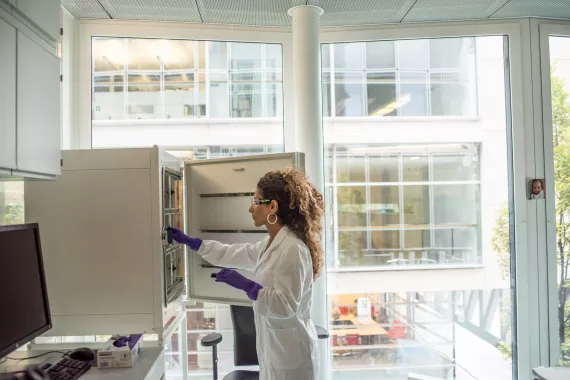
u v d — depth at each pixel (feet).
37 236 4.58
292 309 4.58
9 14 3.92
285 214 5.13
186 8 7.42
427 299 9.27
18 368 4.52
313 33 7.61
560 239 8.28
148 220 5.45
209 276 6.68
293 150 8.33
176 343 8.32
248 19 7.93
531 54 8.23
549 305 8.16
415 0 7.26
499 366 8.58
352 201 8.98
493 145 8.60
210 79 8.52
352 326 9.05
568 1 7.43
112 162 5.45
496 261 8.64
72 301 5.43
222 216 6.57
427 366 9.27
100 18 7.83
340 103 8.77
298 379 4.91
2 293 3.90
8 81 3.89
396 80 8.87
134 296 5.43
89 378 4.36
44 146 4.55
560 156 8.31
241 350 6.64
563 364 8.18
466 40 8.63
